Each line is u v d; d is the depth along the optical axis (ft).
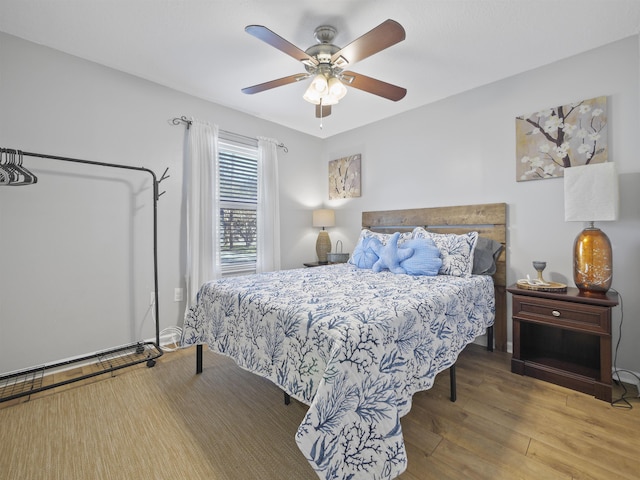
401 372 4.15
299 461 4.42
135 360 7.85
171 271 9.20
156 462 4.40
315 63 6.08
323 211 12.64
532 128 7.97
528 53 7.23
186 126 9.48
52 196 7.11
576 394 6.17
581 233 6.72
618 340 6.81
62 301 7.29
